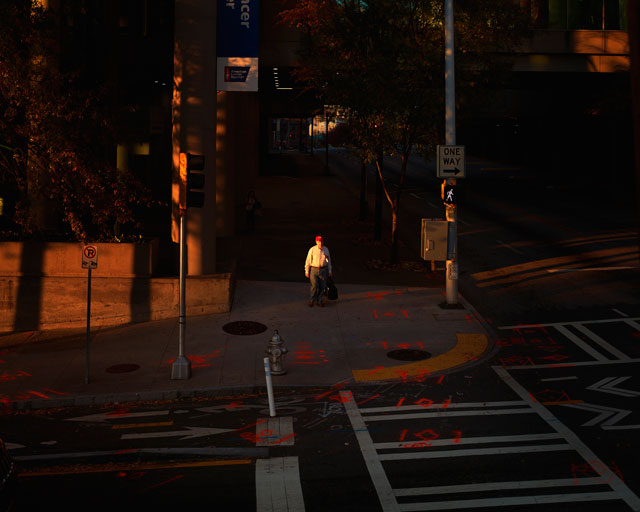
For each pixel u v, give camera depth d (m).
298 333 16.84
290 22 33.88
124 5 36.00
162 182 42.50
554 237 29.42
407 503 8.15
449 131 18.61
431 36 22.27
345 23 22.92
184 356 13.83
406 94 21.62
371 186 50.31
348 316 18.22
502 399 12.26
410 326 17.33
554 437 10.27
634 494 8.25
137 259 18.17
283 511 8.00
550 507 7.94
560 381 13.23
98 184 17.17
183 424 11.31
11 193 19.12
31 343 16.67
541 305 19.30
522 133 70.88
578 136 59.00
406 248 27.69
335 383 13.40
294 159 85.44
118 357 15.25
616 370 13.80
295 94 58.47
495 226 32.38
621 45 40.88
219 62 19.08
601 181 52.97
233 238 28.86
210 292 18.52
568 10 40.81
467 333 16.73
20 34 16.48
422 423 11.08
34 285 17.91
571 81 49.59
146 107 40.41
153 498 8.37
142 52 36.28
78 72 17.34
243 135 36.84
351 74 22.34
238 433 10.79
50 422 11.56
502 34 23.14
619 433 10.37
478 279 22.38
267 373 11.71
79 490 8.62
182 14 18.94
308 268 19.00
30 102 16.47
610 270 23.12
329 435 10.62
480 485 8.61
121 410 12.21
